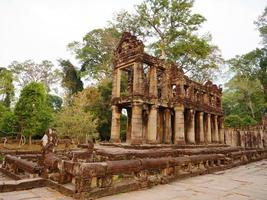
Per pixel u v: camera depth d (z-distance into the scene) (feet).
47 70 157.79
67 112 89.76
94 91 107.86
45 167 28.30
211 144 75.82
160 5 97.71
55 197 22.27
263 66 147.74
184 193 25.29
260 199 23.16
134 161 26.96
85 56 131.64
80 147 57.62
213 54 116.37
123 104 59.93
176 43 98.94
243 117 151.43
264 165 57.31
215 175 39.22
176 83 67.77
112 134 60.59
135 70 55.83
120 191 24.56
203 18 98.43
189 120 69.36
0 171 39.34
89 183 21.86
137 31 105.40
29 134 83.30
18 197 22.00
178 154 46.14
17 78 146.20
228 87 189.57
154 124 57.21
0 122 87.71
